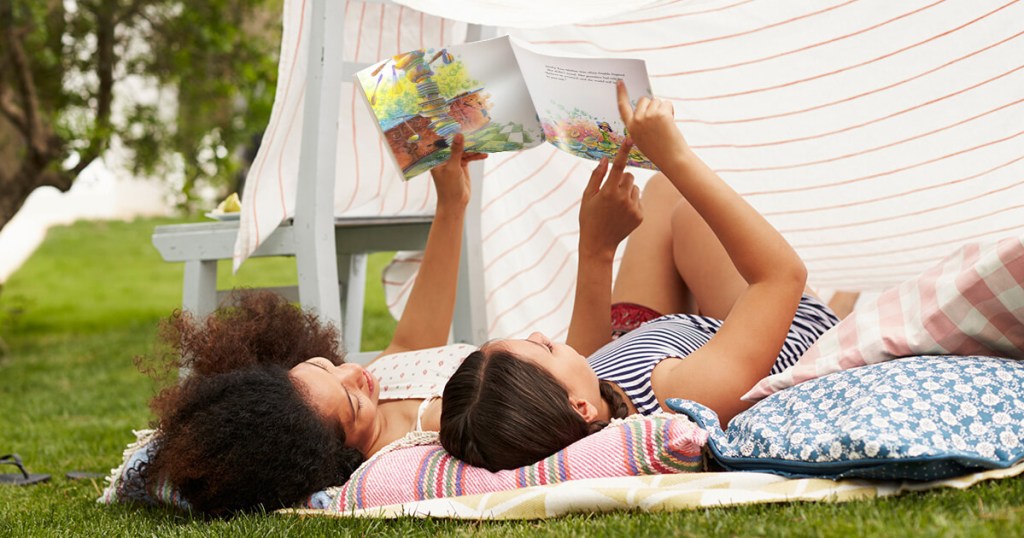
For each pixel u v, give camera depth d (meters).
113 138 6.34
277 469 1.72
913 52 2.22
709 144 2.61
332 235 2.50
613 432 1.63
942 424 1.46
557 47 2.63
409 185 2.94
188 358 2.05
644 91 1.83
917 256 2.80
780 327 1.80
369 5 2.60
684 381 1.79
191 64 6.05
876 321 1.77
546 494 1.54
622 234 2.11
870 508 1.34
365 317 6.55
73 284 9.34
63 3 5.79
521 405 1.66
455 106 1.99
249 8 6.20
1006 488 1.37
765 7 2.27
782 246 1.81
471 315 2.96
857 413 1.50
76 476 2.59
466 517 1.57
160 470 1.85
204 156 6.32
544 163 3.12
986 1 2.09
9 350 6.23
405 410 1.99
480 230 2.97
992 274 1.61
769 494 1.46
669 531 1.35
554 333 3.26
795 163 2.56
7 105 5.26
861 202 2.60
